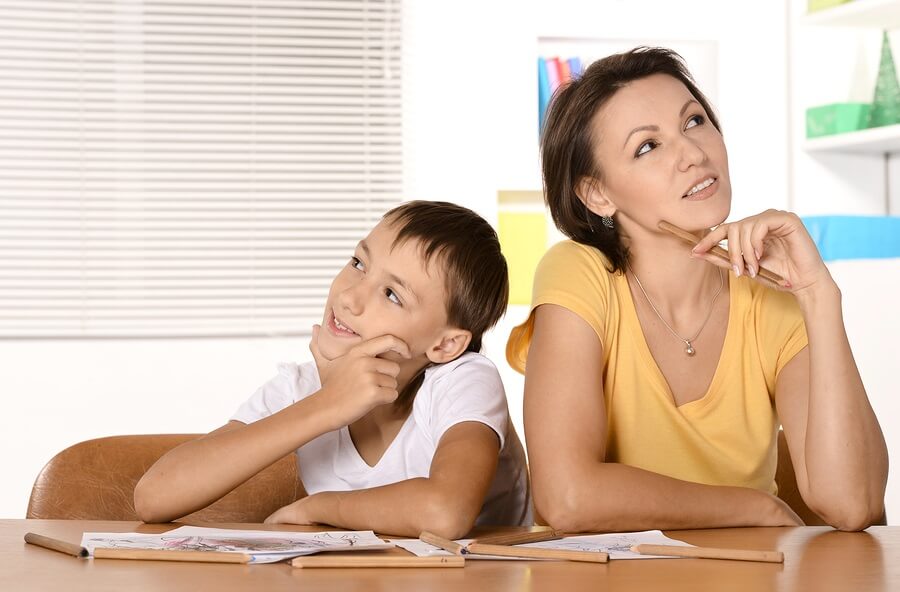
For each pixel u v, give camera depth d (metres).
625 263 1.32
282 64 3.42
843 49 3.41
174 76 3.33
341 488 1.30
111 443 1.38
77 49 3.29
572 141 1.32
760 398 1.31
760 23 3.42
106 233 3.30
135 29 3.31
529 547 0.85
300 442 1.11
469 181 3.35
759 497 1.12
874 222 2.93
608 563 0.80
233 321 3.36
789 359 1.28
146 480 1.12
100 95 3.30
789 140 3.42
